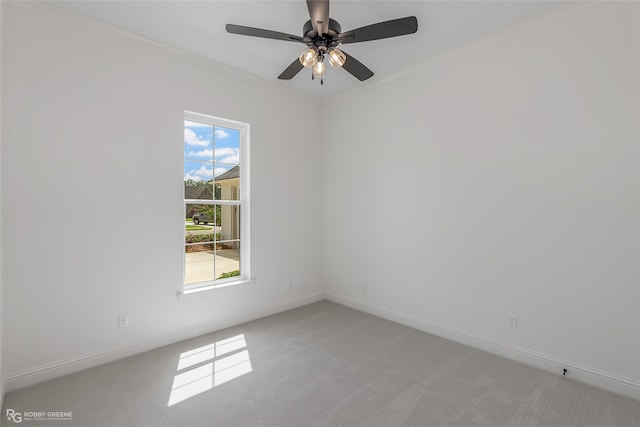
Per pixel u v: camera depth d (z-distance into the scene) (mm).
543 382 2281
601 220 2199
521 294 2574
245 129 3525
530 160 2508
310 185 4133
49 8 2264
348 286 4020
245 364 2541
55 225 2322
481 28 2570
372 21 2459
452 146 2986
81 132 2426
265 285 3662
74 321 2410
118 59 2600
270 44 2834
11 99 2141
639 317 2072
